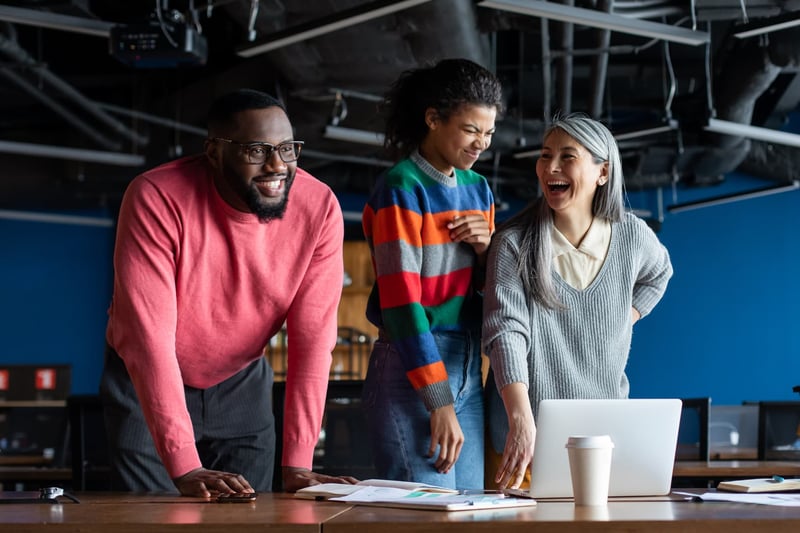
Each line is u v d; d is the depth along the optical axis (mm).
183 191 2275
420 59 6180
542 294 2373
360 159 8805
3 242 10523
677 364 9992
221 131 2201
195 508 1701
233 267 2336
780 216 9945
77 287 10492
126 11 6688
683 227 10156
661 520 1386
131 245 2230
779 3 6102
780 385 9805
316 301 2400
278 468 2883
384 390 2502
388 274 2469
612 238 2459
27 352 10430
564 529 1387
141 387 2174
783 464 3740
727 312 9969
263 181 2207
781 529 1379
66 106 8672
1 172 8969
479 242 2537
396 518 1464
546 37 6312
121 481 2514
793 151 9211
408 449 2449
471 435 2521
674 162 9320
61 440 4402
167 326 2221
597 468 1670
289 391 2338
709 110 6859
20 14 4984
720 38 8047
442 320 2514
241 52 5234
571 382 2375
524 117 8352
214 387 2555
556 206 2412
